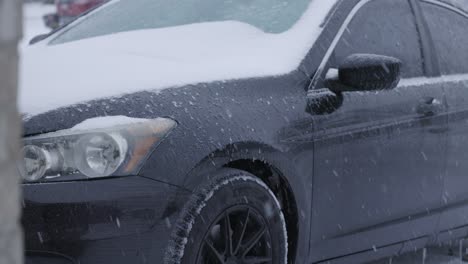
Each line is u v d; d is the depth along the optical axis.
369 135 3.09
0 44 0.60
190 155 2.35
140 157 2.26
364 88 2.90
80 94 2.38
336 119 2.93
